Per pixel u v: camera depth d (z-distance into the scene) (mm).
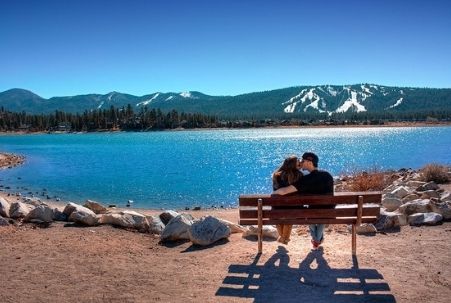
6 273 7656
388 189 18406
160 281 7223
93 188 29078
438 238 9508
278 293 6602
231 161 51375
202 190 27734
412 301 6219
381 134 151125
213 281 7156
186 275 7480
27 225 11570
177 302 6359
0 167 46750
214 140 125688
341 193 8336
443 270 7434
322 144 89938
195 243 9492
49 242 9766
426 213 11086
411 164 43125
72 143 117562
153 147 89688
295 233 10766
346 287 6777
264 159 54094
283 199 8227
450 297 6328
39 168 45125
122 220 11523
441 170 21500
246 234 10109
